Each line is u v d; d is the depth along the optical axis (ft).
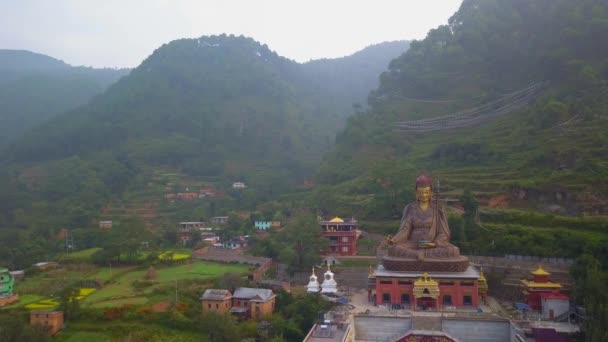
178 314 261.24
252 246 416.67
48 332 242.99
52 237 490.90
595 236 303.68
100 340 243.19
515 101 602.44
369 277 299.38
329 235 383.04
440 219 304.71
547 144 437.99
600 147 396.98
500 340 244.63
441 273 282.15
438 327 247.29
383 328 257.14
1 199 616.80
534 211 369.71
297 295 293.64
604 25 549.54
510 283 297.94
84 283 317.63
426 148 567.59
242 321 261.85
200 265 368.27
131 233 440.04
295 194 606.55
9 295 287.48
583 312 235.40
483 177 436.76
